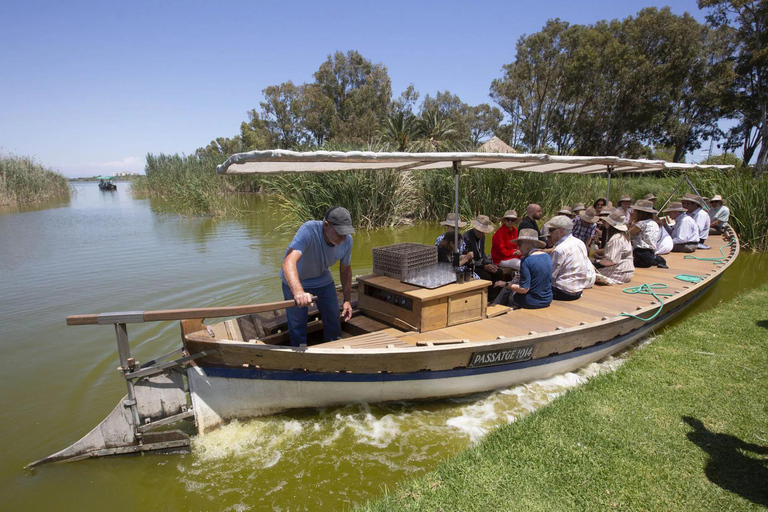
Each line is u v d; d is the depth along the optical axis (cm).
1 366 519
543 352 459
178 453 365
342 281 471
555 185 1578
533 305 546
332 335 463
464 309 486
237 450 369
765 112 3122
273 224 1705
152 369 357
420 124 3519
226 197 2891
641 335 588
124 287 834
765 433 352
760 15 2984
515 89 4800
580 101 4522
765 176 1223
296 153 323
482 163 527
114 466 354
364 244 1263
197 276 911
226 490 324
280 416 411
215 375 379
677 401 402
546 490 295
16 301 754
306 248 403
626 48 3678
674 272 775
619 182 1936
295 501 311
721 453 329
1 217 2062
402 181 1586
